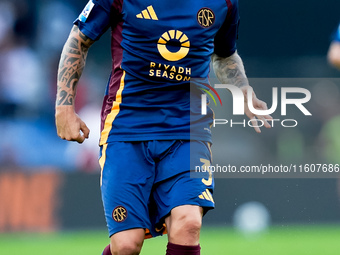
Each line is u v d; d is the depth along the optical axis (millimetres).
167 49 16719
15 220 37625
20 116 46906
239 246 30328
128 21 16750
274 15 55344
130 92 16781
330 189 38406
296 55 55500
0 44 47562
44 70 49219
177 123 16750
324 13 55156
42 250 29906
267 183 38500
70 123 16984
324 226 38219
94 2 16938
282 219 38250
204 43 17016
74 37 17141
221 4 17203
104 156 16875
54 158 46312
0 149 45500
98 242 32969
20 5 48906
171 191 16219
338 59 20734
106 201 16438
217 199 38469
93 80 50500
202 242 31984
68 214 37906
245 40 55438
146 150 16641
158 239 35438
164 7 16703
